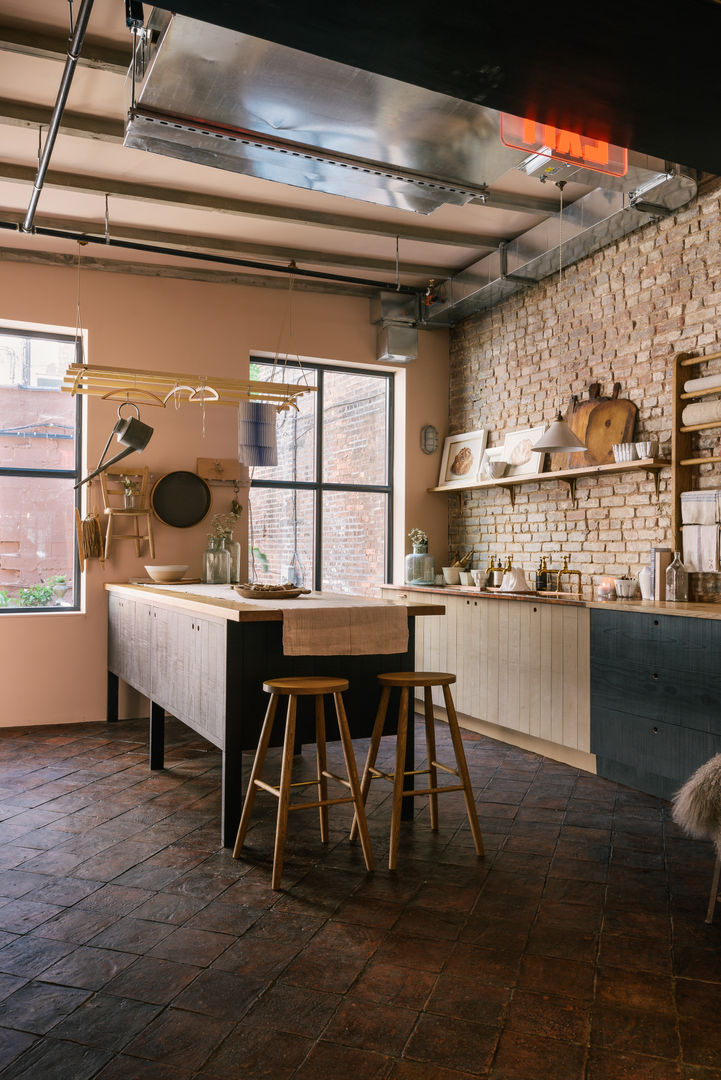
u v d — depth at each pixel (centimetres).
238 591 443
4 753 502
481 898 294
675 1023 215
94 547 601
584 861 331
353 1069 194
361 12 229
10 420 606
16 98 399
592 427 546
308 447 700
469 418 698
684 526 463
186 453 632
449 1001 224
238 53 285
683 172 418
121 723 596
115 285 609
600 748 445
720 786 263
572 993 229
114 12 336
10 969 241
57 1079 190
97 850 338
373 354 697
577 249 537
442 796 423
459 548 708
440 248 594
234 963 245
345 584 712
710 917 274
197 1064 196
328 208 528
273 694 323
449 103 316
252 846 346
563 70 259
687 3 227
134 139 342
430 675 351
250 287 652
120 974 238
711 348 459
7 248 574
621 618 429
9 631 583
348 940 260
